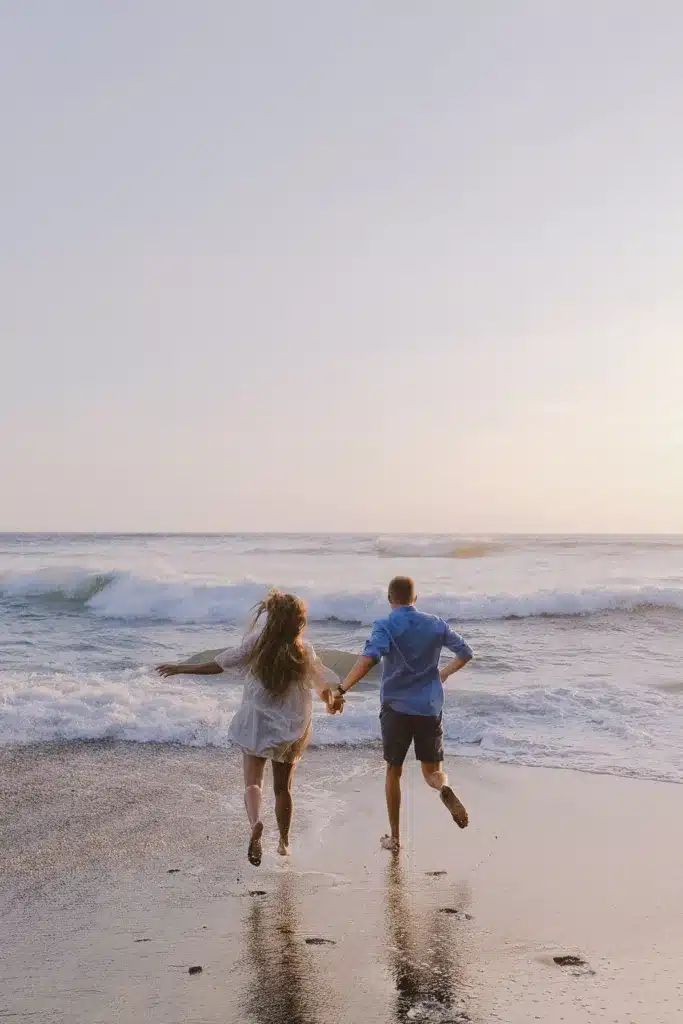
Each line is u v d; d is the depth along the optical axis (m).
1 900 4.40
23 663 11.88
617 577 25.58
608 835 5.45
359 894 4.50
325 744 7.82
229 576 25.30
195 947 3.85
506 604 16.94
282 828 5.11
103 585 20.77
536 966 3.65
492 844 5.29
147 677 10.33
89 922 4.13
